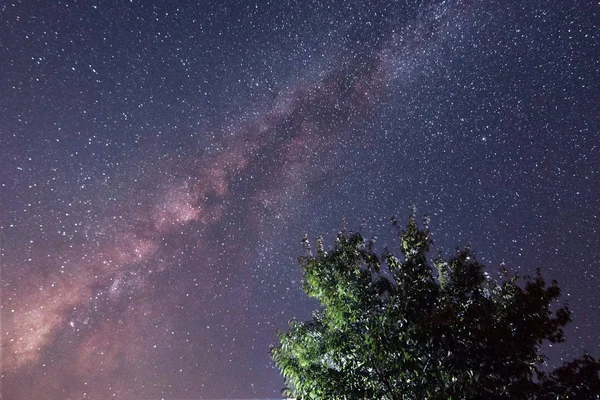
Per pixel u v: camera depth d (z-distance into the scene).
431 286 5.91
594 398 4.84
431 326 5.14
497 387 4.96
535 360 5.21
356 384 5.52
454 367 4.89
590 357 5.10
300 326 6.37
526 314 5.16
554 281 5.32
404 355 5.20
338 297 5.98
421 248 6.29
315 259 6.52
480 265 5.90
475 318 5.24
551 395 4.89
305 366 5.96
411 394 5.16
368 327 5.61
